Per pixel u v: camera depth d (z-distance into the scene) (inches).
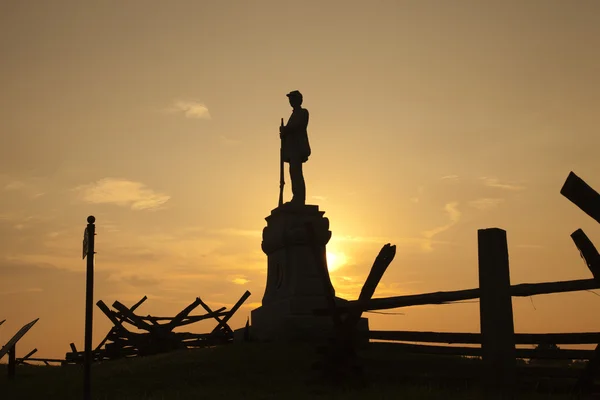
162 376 835.4
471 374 684.1
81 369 985.5
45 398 791.7
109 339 1218.6
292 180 1131.9
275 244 1101.1
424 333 720.3
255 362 868.6
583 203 598.2
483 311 653.9
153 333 1202.6
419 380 709.3
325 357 767.7
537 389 639.8
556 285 622.8
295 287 1055.6
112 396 762.8
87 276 605.3
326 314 766.5
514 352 643.5
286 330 996.6
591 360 616.7
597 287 603.8
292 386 756.6
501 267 650.8
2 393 837.8
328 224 1106.7
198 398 716.7
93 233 608.1
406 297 713.6
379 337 739.4
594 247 601.0
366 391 703.7
